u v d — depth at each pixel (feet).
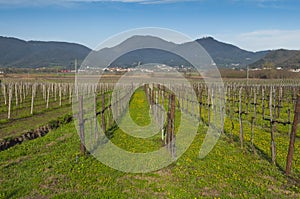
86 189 38.14
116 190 37.83
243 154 54.70
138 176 43.57
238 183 40.14
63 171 44.45
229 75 295.89
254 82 236.02
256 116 98.43
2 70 429.38
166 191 37.70
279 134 73.20
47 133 75.15
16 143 64.13
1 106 123.85
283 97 139.44
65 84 195.11
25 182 40.04
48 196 35.96
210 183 40.16
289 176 42.55
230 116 95.55
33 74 399.03
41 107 127.13
